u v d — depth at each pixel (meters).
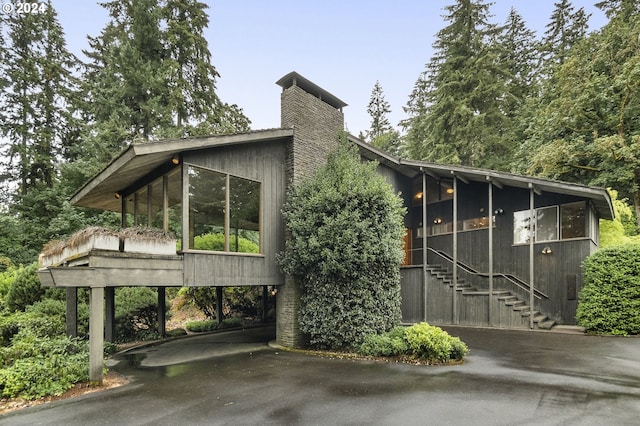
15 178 20.02
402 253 8.51
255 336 10.97
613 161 13.84
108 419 4.24
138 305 10.91
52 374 5.42
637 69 12.90
